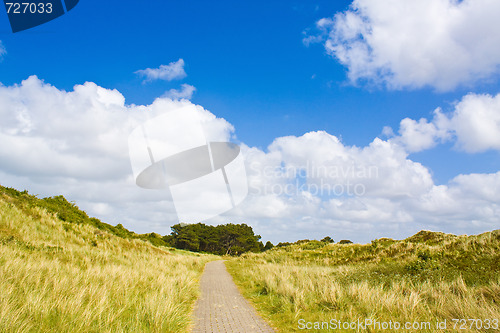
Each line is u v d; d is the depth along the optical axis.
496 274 8.38
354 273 11.52
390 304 6.60
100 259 13.88
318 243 41.12
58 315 4.76
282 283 9.96
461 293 7.19
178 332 5.46
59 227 18.08
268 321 6.54
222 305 8.42
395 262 14.36
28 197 20.16
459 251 13.10
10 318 4.01
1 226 13.23
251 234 108.56
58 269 7.90
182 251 56.06
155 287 9.07
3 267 6.60
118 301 6.45
